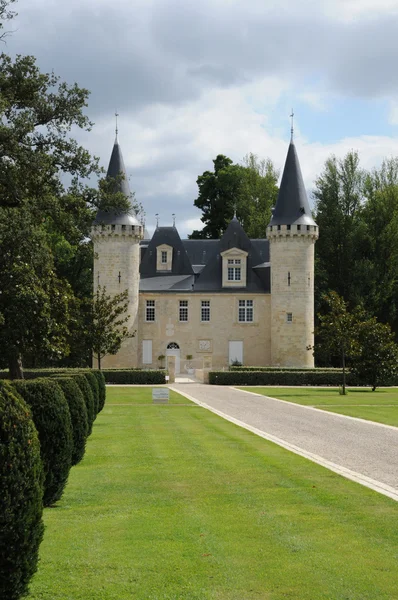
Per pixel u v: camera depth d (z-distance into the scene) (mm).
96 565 8375
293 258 58969
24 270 26281
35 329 26328
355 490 12289
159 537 9484
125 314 58031
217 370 53375
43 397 11234
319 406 30188
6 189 26594
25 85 27484
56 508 11219
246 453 16453
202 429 21406
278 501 11508
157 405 30922
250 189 78750
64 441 11320
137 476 13680
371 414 26359
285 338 58812
